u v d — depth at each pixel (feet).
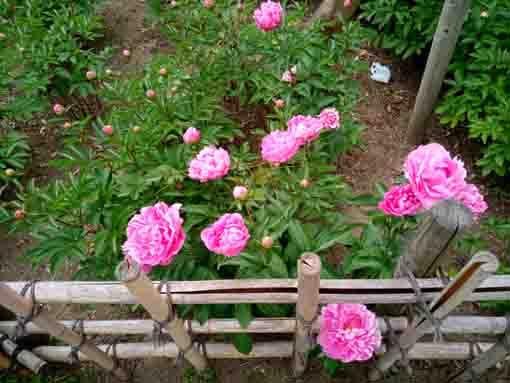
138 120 7.20
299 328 4.94
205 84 8.16
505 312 6.76
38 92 10.23
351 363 6.75
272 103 9.11
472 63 8.96
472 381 6.29
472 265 3.37
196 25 8.59
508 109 8.00
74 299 4.27
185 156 6.56
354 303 4.33
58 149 10.16
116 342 6.56
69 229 6.00
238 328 5.50
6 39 10.40
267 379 6.79
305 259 3.58
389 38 10.64
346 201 6.86
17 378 6.73
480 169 9.32
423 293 4.12
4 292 3.82
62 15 10.75
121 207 6.01
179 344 5.41
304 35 8.37
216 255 5.99
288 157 5.42
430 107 8.84
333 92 8.52
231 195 6.45
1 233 8.87
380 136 9.95
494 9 8.78
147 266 4.63
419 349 5.99
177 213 4.37
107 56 10.04
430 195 3.87
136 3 13.57
